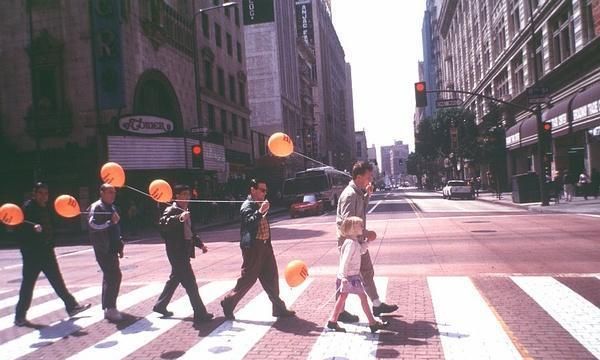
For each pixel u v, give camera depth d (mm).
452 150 55000
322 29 101500
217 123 37875
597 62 25125
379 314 5883
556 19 31797
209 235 19797
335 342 5043
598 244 10781
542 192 22656
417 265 9312
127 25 26172
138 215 24438
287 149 5965
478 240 12359
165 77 29734
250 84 57438
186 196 6477
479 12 58688
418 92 21984
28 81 26391
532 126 34844
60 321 6637
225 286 8359
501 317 5605
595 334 4918
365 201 5863
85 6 25812
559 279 7484
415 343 4871
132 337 5625
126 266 11727
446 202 35625
